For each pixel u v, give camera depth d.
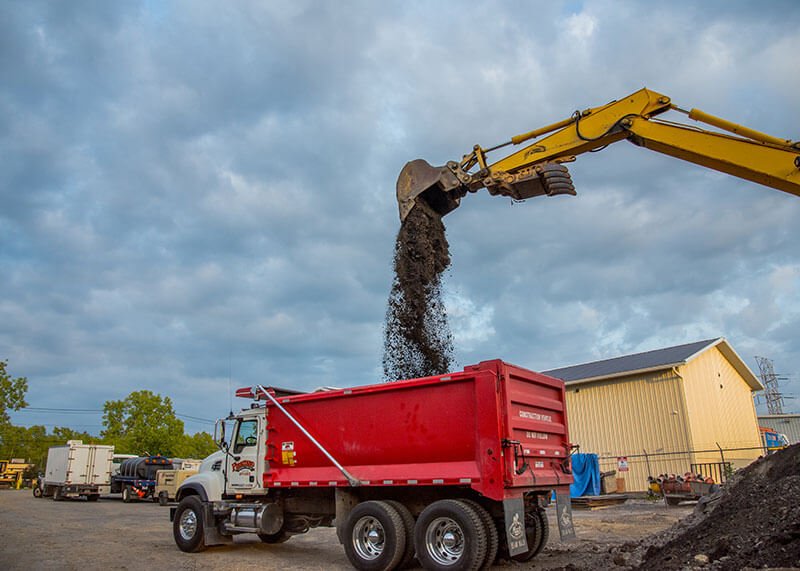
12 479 49.59
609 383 26.28
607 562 8.80
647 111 9.77
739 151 8.88
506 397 8.66
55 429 63.81
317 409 10.73
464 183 10.98
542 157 10.41
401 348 11.48
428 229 11.63
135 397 47.81
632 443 25.02
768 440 32.00
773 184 8.71
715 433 25.48
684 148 9.26
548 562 9.63
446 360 11.46
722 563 6.55
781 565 5.94
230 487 11.90
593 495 20.84
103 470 30.95
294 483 10.72
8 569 9.82
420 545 8.70
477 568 8.20
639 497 23.11
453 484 8.73
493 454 8.43
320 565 10.32
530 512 9.79
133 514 21.80
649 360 26.56
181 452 47.44
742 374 29.52
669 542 8.51
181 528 12.05
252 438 11.88
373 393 9.98
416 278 11.45
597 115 10.14
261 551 12.05
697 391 25.12
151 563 10.52
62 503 28.55
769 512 7.37
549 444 9.78
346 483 9.95
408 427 9.44
